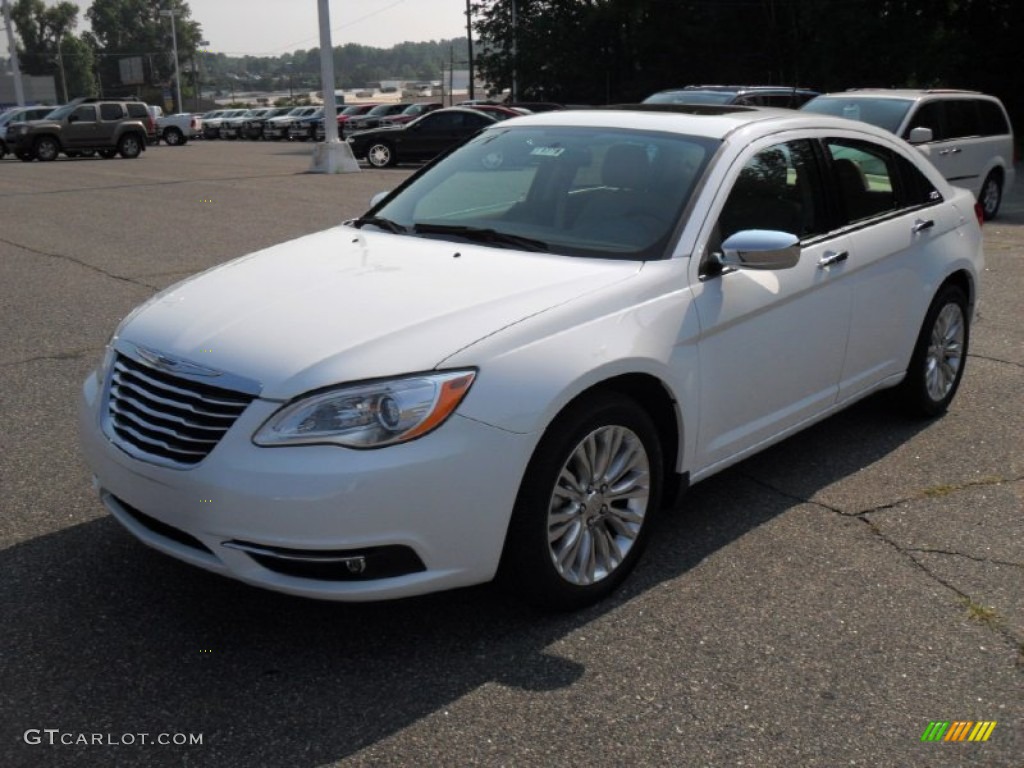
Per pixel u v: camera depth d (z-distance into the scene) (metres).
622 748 2.94
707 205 4.13
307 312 3.52
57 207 15.47
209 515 3.17
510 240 4.22
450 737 2.97
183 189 18.38
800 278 4.43
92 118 31.34
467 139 5.23
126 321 3.87
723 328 4.04
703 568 4.02
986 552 4.19
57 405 5.82
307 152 34.38
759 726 3.05
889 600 3.80
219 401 3.23
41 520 4.34
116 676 3.24
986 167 14.11
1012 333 7.73
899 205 5.30
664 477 4.05
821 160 4.79
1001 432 5.58
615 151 4.51
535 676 3.28
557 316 3.52
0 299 8.59
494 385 3.27
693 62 44.03
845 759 2.92
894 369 5.29
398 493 3.10
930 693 3.23
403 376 3.18
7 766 2.81
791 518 4.48
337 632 3.52
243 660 3.34
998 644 3.52
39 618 3.56
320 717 3.05
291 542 3.08
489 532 3.30
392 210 4.83
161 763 2.84
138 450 3.38
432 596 3.77
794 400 4.58
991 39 34.84
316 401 3.13
